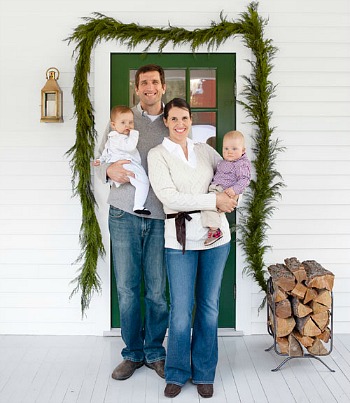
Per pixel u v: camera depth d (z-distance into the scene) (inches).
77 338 173.0
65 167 173.5
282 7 171.9
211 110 173.2
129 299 144.6
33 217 174.4
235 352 161.9
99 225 172.6
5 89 172.4
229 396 135.4
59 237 174.6
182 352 135.4
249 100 170.7
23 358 157.2
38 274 175.0
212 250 133.2
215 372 148.7
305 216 175.5
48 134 172.9
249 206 171.6
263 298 175.5
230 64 171.9
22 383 141.7
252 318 176.1
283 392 137.3
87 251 169.2
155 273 144.6
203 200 128.8
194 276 133.5
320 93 173.8
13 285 175.2
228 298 176.4
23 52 171.6
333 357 157.9
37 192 173.9
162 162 131.1
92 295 174.6
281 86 173.5
